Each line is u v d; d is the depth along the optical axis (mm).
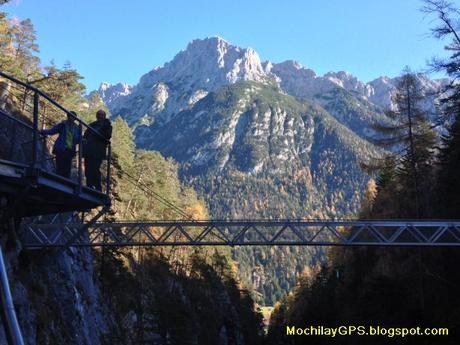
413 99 33312
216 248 104812
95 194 12773
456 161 30375
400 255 38812
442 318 28172
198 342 59844
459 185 29781
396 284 32156
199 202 127875
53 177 10383
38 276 19703
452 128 31000
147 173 72188
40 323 17672
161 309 49344
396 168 36062
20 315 15508
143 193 67312
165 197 78250
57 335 18938
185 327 51500
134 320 39844
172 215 77688
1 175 9141
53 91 45312
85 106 58625
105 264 38562
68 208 13461
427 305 31344
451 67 25438
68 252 24516
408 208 39031
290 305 110312
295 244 24625
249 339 91688
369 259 47438
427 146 34406
